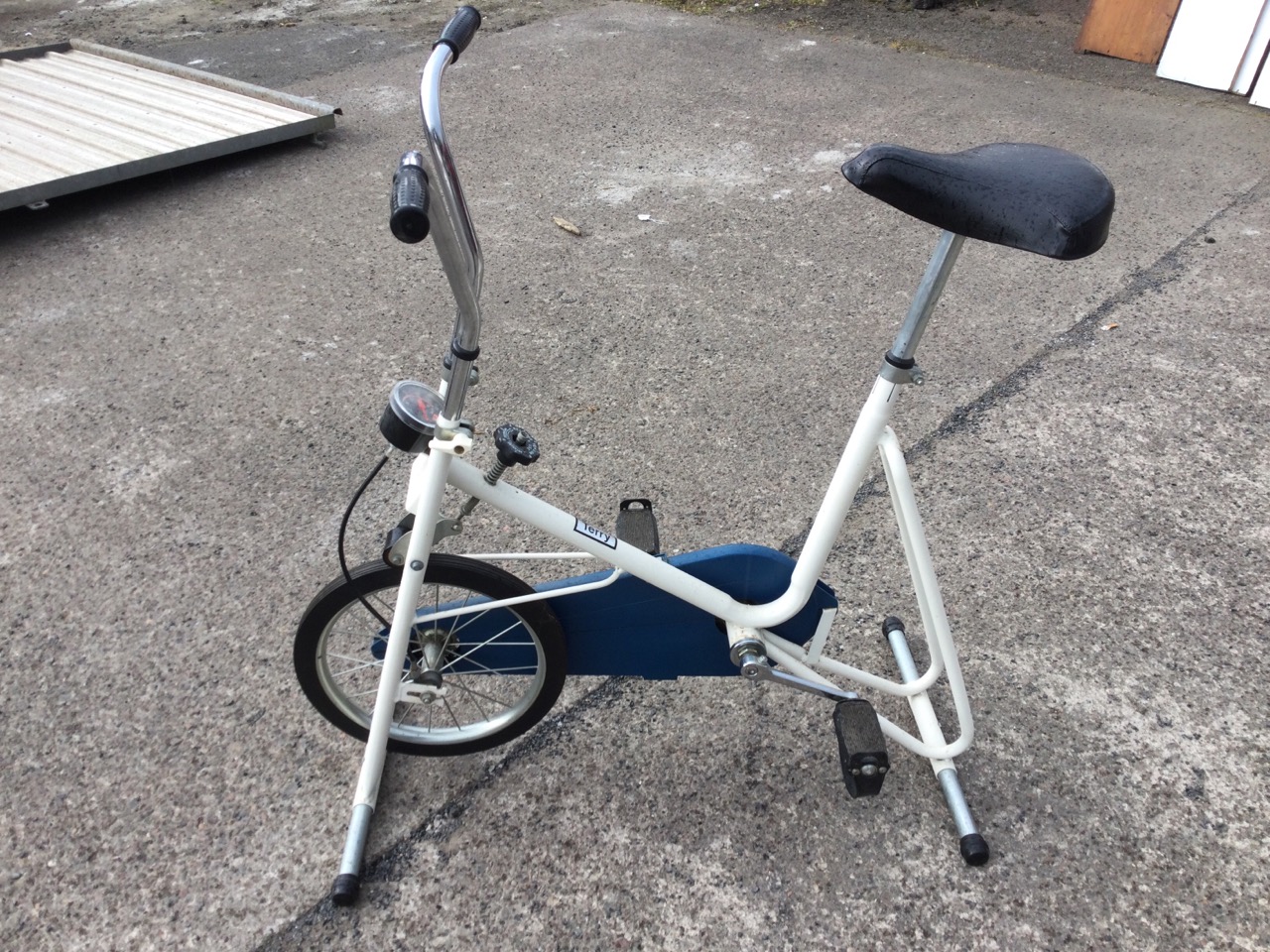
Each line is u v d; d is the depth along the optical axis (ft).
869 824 6.09
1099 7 19.40
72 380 10.25
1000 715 6.75
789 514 8.50
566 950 5.45
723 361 10.59
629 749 6.55
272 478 8.89
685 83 18.53
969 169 4.12
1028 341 10.94
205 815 6.11
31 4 24.73
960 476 8.96
